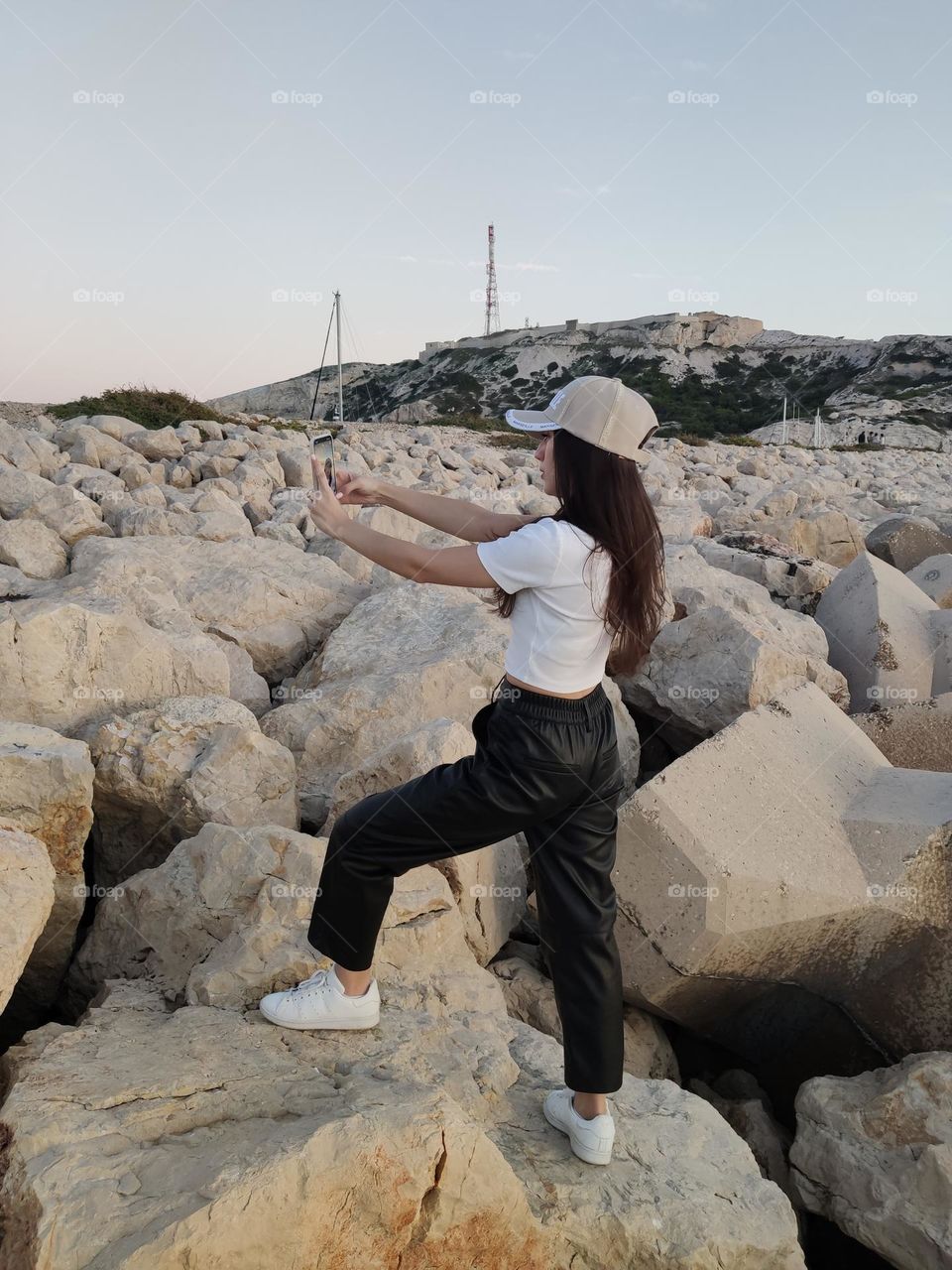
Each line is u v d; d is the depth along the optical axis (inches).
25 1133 76.9
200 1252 67.8
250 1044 95.8
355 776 139.4
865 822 130.4
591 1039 89.0
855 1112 112.3
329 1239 73.1
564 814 88.0
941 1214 102.1
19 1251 70.2
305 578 240.7
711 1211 90.0
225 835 121.3
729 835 123.7
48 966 129.4
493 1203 79.6
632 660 86.9
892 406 2239.2
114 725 144.9
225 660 175.5
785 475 781.3
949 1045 125.3
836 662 240.2
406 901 118.3
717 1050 146.0
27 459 336.2
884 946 125.6
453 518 97.0
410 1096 88.3
